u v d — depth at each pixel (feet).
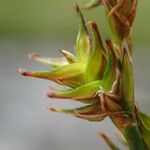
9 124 0.62
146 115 0.16
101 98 0.16
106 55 0.16
